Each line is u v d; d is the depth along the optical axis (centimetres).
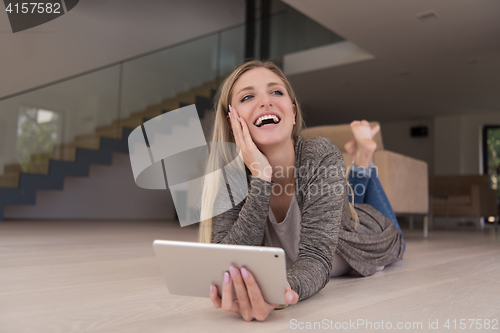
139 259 155
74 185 549
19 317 69
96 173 571
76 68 566
